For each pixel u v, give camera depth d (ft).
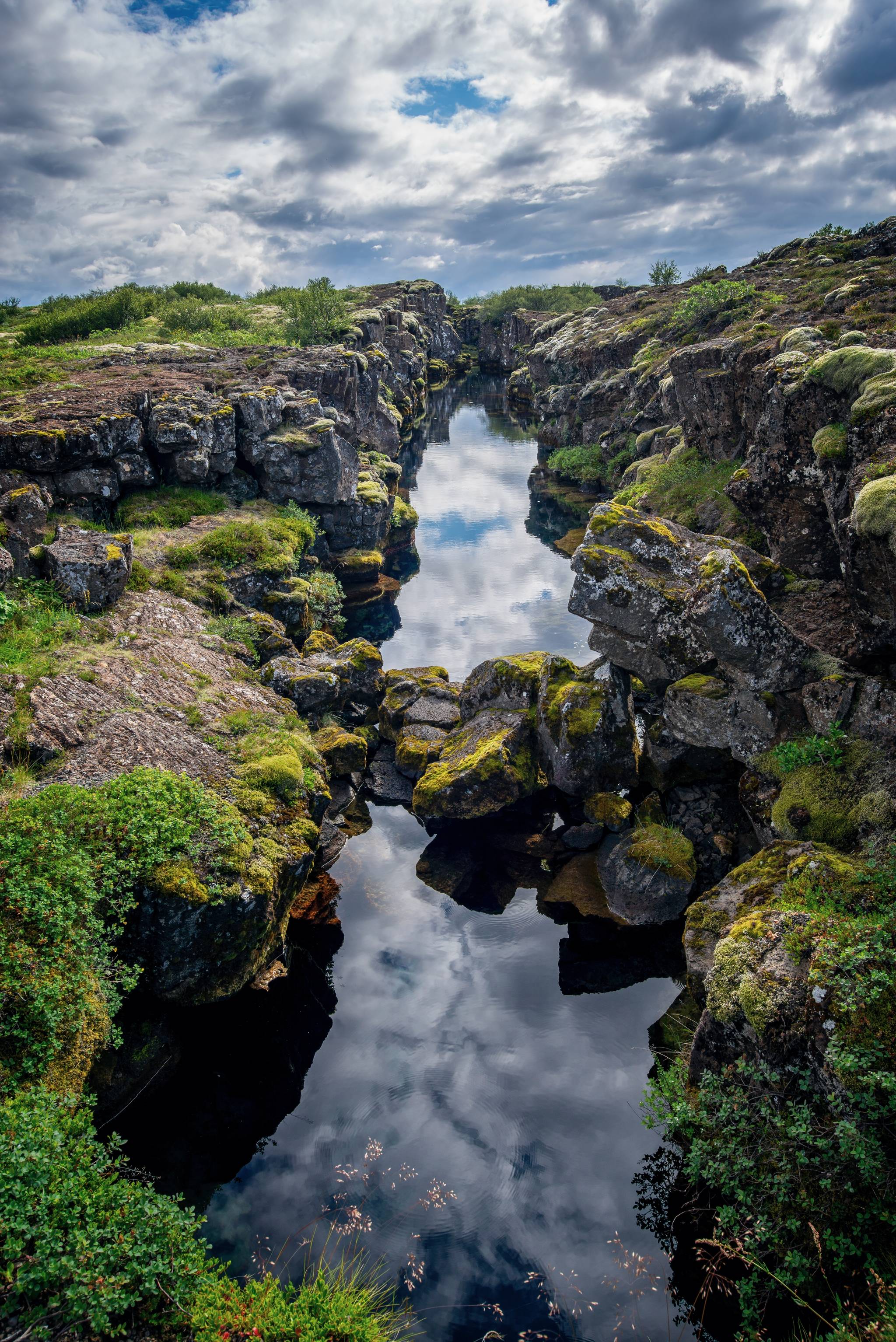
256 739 46.26
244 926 34.50
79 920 30.50
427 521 124.47
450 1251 27.35
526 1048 35.83
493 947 42.19
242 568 69.21
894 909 28.40
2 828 32.30
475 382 292.20
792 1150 25.14
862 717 38.70
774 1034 26.35
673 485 81.92
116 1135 25.72
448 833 51.03
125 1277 20.57
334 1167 30.66
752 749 42.14
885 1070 23.36
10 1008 27.14
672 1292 25.84
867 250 103.14
